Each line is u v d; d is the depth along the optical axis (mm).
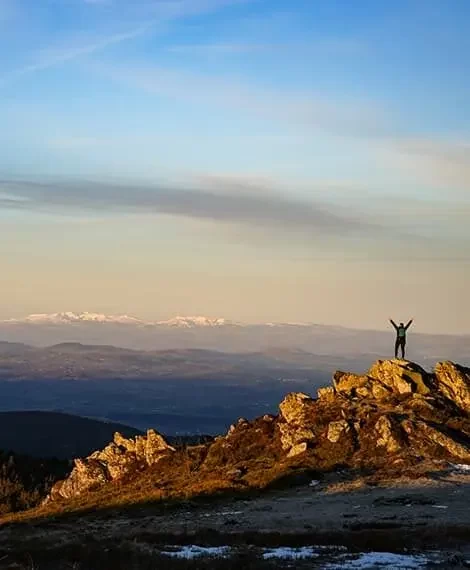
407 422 89125
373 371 106438
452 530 49250
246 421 108875
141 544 44938
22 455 156375
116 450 112625
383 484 75188
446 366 105500
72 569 34812
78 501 95625
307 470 81875
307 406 100500
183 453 105875
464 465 80812
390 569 37000
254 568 35500
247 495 77500
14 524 81688
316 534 48531
